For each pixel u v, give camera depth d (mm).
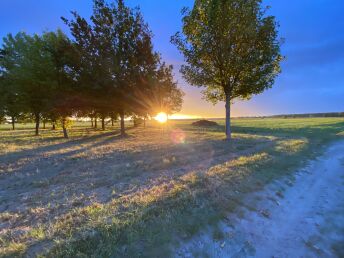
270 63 14398
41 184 6219
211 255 3211
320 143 14664
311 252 3537
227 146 13031
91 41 17969
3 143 16297
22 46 23016
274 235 3963
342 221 4512
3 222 3953
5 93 24047
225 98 16906
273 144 13664
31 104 21641
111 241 3082
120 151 11578
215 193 5047
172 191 5160
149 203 4441
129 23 18641
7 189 5910
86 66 17656
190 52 15406
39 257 2730
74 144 15336
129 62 18250
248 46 14062
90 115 24969
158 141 16094
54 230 3445
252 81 14547
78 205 4641
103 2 18469
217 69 15445
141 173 7234
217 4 13156
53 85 18891
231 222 4070
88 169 7863
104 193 5359
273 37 14086
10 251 2902
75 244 2982
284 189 6086
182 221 3752
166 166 8156
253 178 6336
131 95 18312
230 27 13648
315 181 7004
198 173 6781
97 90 17797
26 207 4637
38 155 10891
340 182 6988
